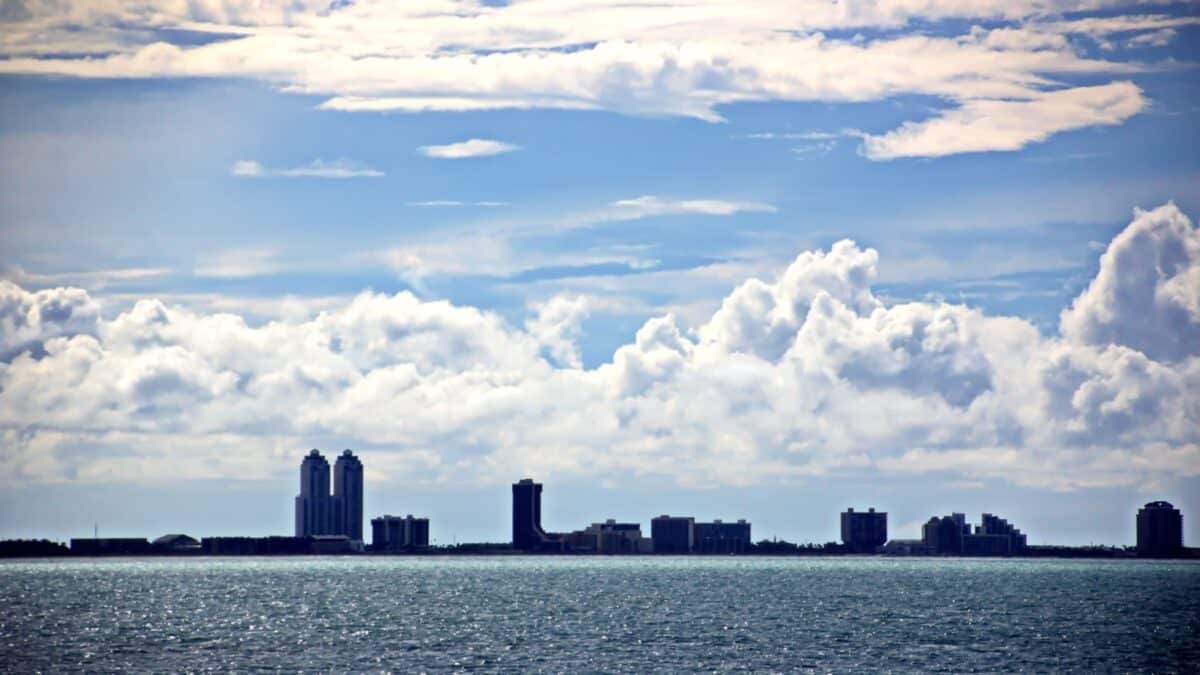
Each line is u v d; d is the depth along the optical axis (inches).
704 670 6604.3
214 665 6870.1
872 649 7613.2
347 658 7126.0
